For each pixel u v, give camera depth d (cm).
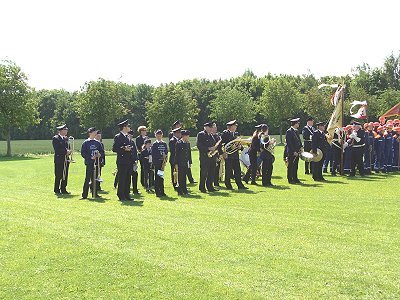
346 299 583
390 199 1341
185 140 1534
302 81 7938
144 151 1694
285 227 968
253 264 717
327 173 2109
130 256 760
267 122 6444
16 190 1652
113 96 5147
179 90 5441
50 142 6494
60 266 717
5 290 624
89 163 1448
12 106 4406
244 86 7956
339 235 897
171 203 1318
